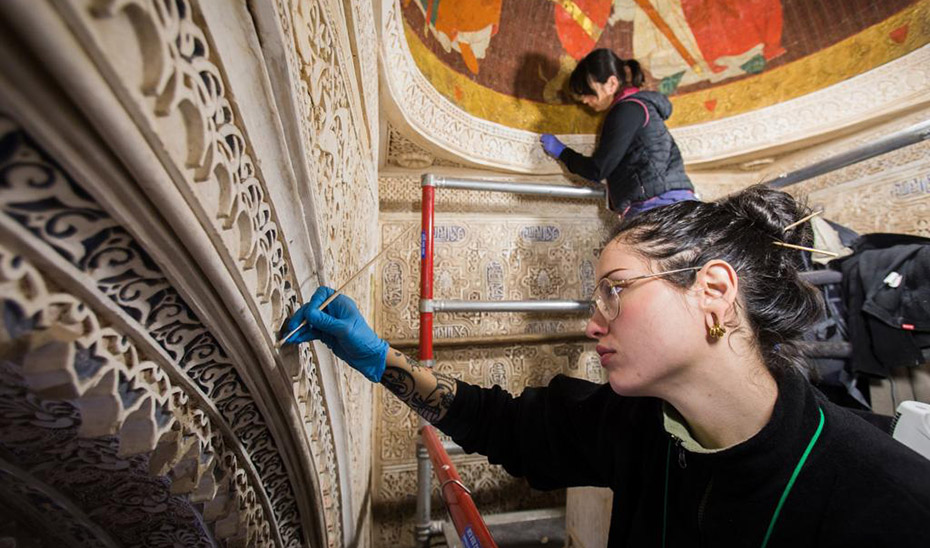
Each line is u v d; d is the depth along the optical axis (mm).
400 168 1822
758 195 587
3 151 189
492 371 1873
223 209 299
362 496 1415
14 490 505
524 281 1902
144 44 199
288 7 341
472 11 1588
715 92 2029
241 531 627
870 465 448
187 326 355
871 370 1300
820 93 1810
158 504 549
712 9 1901
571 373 1951
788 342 534
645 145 1497
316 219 468
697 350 506
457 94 1677
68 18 157
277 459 638
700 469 548
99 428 322
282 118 352
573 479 829
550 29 1838
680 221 547
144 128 208
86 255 250
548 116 1926
